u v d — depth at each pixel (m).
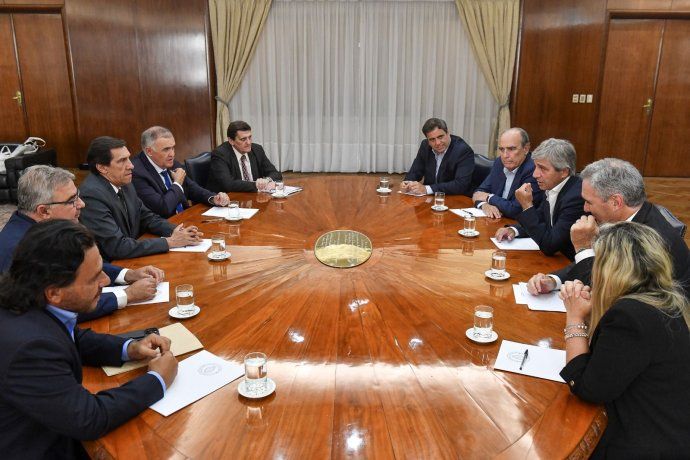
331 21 7.79
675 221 2.46
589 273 1.95
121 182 2.81
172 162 3.60
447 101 8.01
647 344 1.37
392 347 1.67
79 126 8.00
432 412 1.35
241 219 3.12
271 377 1.51
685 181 7.92
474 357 1.62
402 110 8.05
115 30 7.67
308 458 1.19
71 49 7.72
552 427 1.30
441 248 2.62
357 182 4.17
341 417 1.33
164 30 7.68
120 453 1.22
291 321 1.85
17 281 1.33
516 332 1.77
